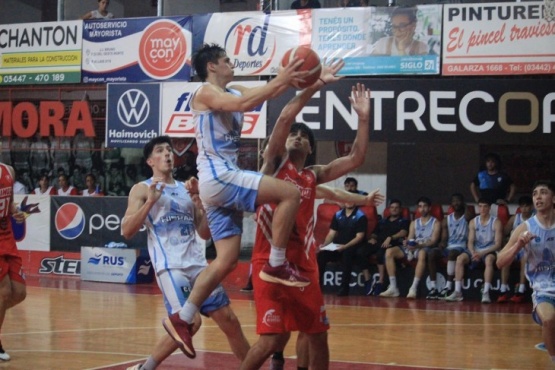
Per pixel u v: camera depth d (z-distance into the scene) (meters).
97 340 9.11
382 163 17.06
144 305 12.21
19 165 17.75
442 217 14.59
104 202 15.84
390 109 14.09
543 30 13.65
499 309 12.50
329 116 14.27
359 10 14.31
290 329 5.59
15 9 19.84
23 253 16.45
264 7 15.61
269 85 5.14
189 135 15.16
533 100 13.67
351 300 13.42
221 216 5.54
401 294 14.00
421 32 14.10
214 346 8.91
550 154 16.86
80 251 16.00
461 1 15.27
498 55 13.81
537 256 7.05
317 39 14.48
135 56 15.60
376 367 7.79
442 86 13.93
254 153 16.08
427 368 7.77
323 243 14.36
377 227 14.27
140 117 15.45
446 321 11.12
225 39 14.96
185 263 6.59
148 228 6.72
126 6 19.28
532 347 9.12
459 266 13.53
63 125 16.34
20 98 17.80
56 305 12.10
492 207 14.05
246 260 15.54
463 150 17.12
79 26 15.98
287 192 5.27
